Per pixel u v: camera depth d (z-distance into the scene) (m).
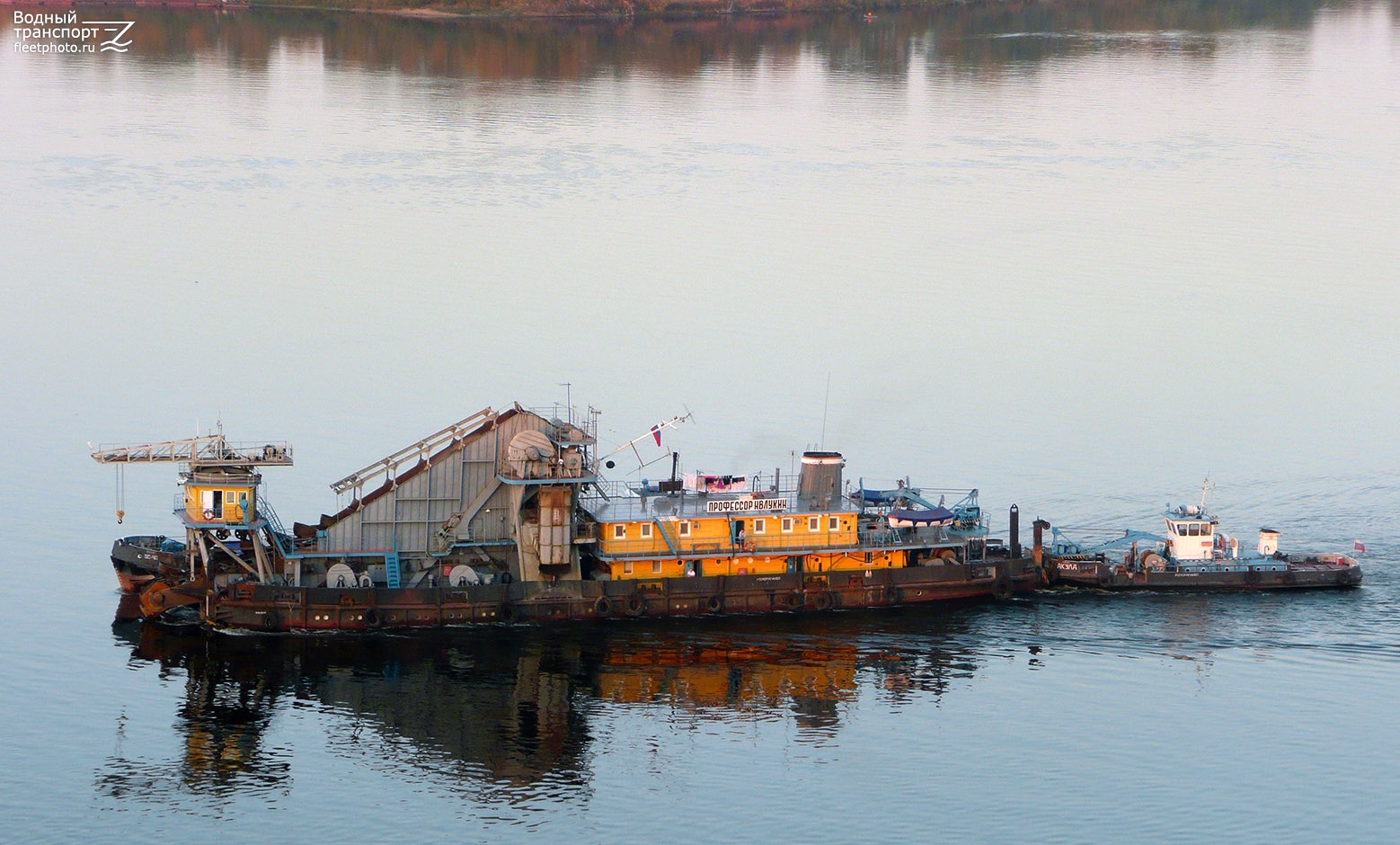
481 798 103.31
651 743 109.94
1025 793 104.69
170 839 98.62
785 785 105.19
